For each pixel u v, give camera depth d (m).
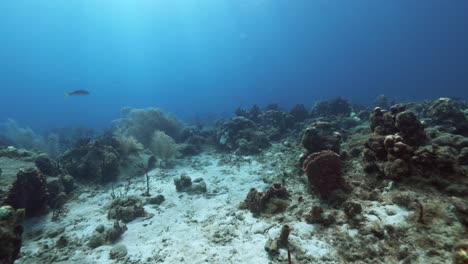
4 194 2.67
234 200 2.87
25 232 2.53
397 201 1.92
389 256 1.54
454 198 1.70
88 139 4.83
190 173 3.98
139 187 3.60
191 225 2.43
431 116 3.73
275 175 3.39
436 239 1.52
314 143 3.03
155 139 4.58
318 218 2.05
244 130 5.12
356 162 2.76
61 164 4.18
